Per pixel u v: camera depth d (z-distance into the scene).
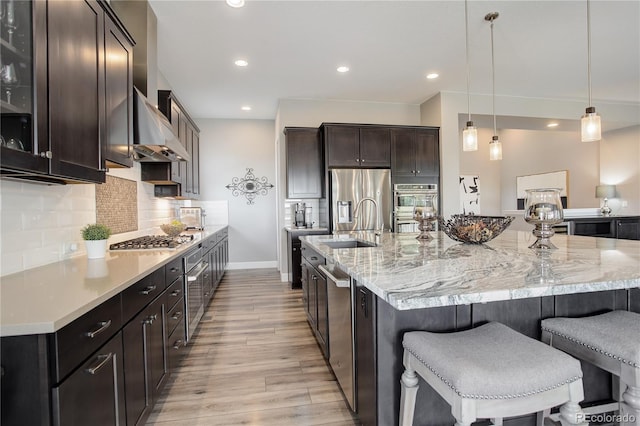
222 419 1.76
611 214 5.79
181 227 3.32
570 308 1.53
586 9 2.74
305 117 5.00
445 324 1.41
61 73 1.41
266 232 6.03
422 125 5.16
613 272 1.26
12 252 1.54
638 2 2.63
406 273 1.32
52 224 1.82
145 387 1.61
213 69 3.83
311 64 3.73
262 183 6.01
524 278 1.19
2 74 1.18
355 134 4.66
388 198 4.65
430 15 2.81
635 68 3.96
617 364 1.13
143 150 2.52
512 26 2.99
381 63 3.74
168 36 3.07
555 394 0.99
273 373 2.25
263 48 3.34
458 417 0.95
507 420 1.52
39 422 0.91
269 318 3.36
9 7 1.20
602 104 5.38
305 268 3.13
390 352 1.38
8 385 0.91
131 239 2.88
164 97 3.23
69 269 1.63
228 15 2.75
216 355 2.53
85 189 2.15
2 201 1.48
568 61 3.76
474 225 2.15
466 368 0.96
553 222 1.84
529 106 5.06
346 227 4.53
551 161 7.27
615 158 6.04
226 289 4.51
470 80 4.30
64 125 1.43
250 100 4.97
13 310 0.99
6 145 1.18
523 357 1.03
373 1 2.60
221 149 5.91
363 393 1.53
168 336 2.02
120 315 1.34
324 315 2.29
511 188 8.34
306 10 2.70
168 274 2.03
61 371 0.95
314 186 4.76
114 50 1.92
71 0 1.49
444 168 4.79
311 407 1.87
